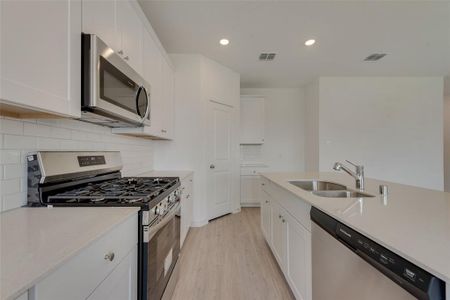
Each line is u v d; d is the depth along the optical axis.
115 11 1.53
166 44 3.15
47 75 0.92
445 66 3.97
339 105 4.48
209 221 3.69
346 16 2.49
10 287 0.48
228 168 4.07
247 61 3.74
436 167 4.50
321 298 1.24
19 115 1.09
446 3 2.25
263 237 3.02
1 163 1.04
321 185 2.36
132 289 1.10
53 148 1.36
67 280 0.65
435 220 0.98
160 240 1.39
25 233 0.79
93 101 1.17
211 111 3.72
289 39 3.00
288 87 5.21
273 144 5.24
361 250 0.88
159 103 2.56
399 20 2.56
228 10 2.38
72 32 1.07
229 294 1.84
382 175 4.49
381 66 3.96
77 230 0.82
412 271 0.65
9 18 0.75
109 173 1.89
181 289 1.91
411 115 4.52
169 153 3.48
